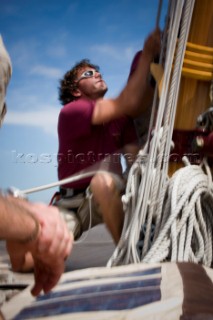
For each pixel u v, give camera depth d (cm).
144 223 188
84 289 144
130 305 128
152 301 128
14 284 205
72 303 135
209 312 116
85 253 303
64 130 239
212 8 185
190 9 173
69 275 159
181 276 142
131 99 204
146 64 198
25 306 141
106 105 219
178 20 173
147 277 147
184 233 177
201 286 135
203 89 192
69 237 85
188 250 174
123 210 203
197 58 186
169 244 175
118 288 141
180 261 162
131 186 187
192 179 182
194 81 191
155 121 191
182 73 186
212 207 187
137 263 168
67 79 264
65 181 227
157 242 175
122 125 224
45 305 138
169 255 176
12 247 86
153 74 188
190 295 127
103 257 291
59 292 146
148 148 189
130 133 227
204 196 186
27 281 207
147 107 209
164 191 181
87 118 226
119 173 227
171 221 175
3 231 77
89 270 161
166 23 188
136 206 181
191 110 192
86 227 281
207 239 182
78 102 236
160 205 181
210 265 181
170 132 180
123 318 120
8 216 77
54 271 87
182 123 192
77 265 272
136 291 136
